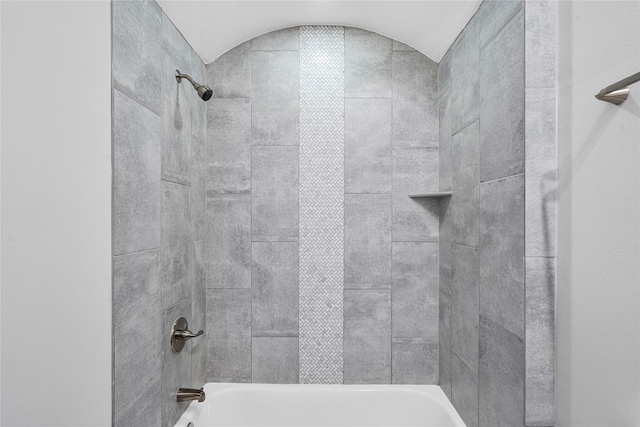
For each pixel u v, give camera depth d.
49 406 0.88
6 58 0.80
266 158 1.94
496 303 1.25
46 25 0.86
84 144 0.95
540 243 1.07
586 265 0.96
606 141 0.89
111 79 1.02
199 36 1.69
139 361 1.18
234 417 1.83
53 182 0.88
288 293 1.93
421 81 1.94
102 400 1.00
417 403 1.83
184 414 1.60
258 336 1.93
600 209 0.91
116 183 1.04
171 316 1.46
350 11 1.77
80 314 0.94
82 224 0.94
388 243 1.94
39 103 0.85
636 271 0.81
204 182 1.90
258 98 1.94
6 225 0.80
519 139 1.10
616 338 0.87
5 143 0.80
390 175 1.94
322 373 1.93
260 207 1.94
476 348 1.42
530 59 1.07
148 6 1.25
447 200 1.79
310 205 1.94
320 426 1.86
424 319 1.93
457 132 1.64
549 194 1.07
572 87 1.01
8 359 0.81
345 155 1.94
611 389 0.88
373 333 1.93
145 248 1.22
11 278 0.81
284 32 1.93
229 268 1.93
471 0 1.39
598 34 0.92
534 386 1.07
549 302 1.07
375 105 1.94
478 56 1.40
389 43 1.94
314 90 1.94
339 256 1.94
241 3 1.64
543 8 1.07
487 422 1.32
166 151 1.42
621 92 0.83
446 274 1.80
